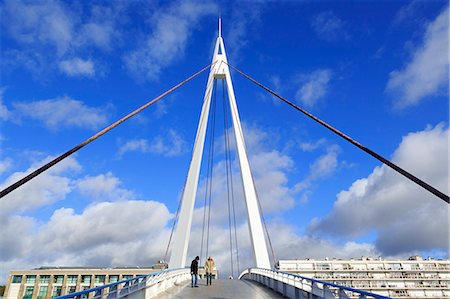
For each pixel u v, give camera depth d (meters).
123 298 10.53
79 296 7.64
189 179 32.09
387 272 59.94
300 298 13.20
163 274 15.86
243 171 32.91
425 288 58.31
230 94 37.59
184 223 29.94
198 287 18.42
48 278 61.31
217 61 39.84
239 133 35.12
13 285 60.84
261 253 28.80
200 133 34.66
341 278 59.22
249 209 30.73
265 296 14.82
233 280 27.92
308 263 61.00
